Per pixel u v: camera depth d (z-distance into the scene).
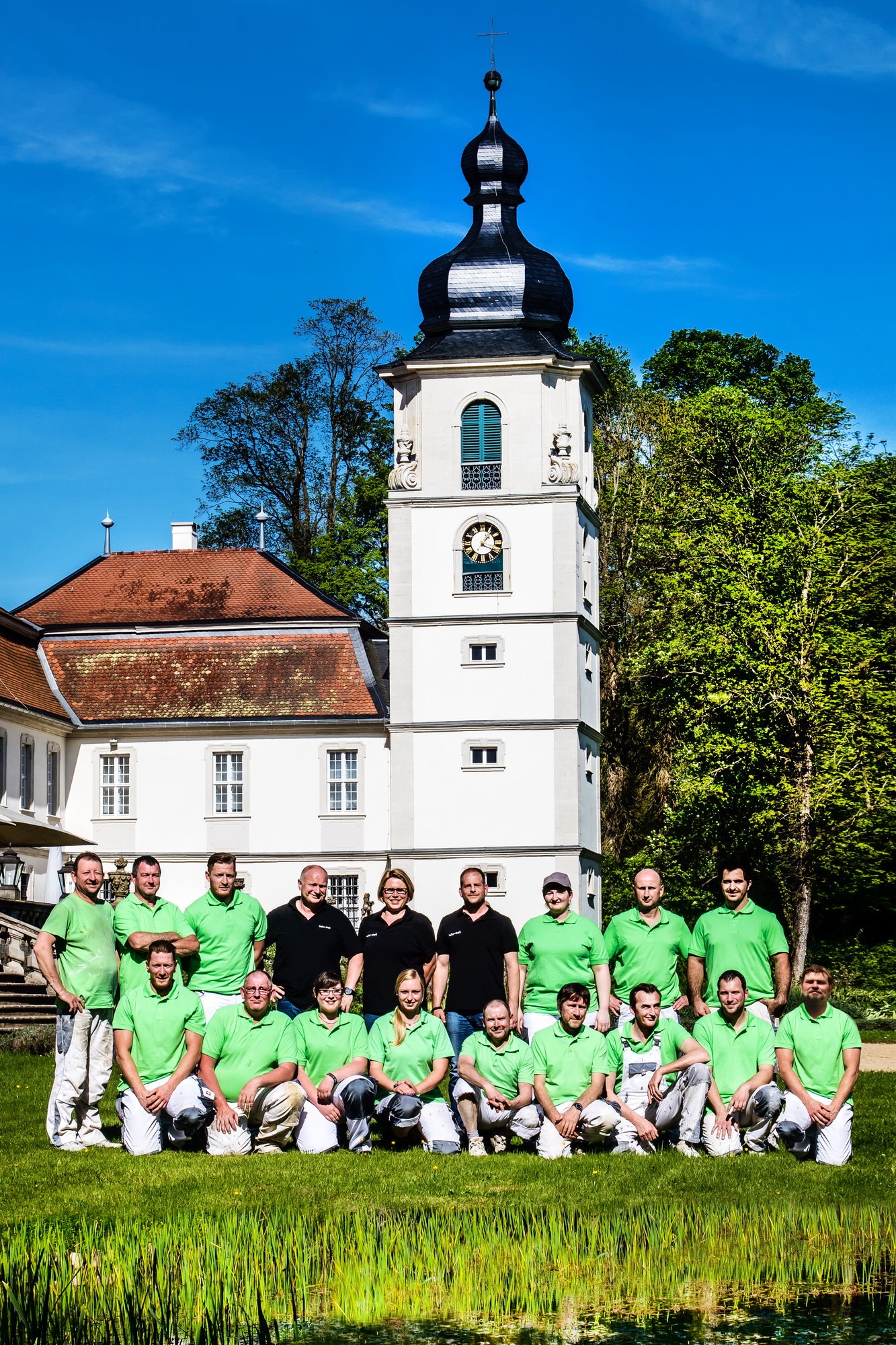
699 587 47.53
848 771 44.47
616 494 55.03
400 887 16.88
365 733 46.00
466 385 45.09
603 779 55.31
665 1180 13.63
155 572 50.00
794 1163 14.30
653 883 16.27
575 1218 12.57
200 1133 15.20
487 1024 15.45
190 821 46.56
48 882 39.41
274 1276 11.41
